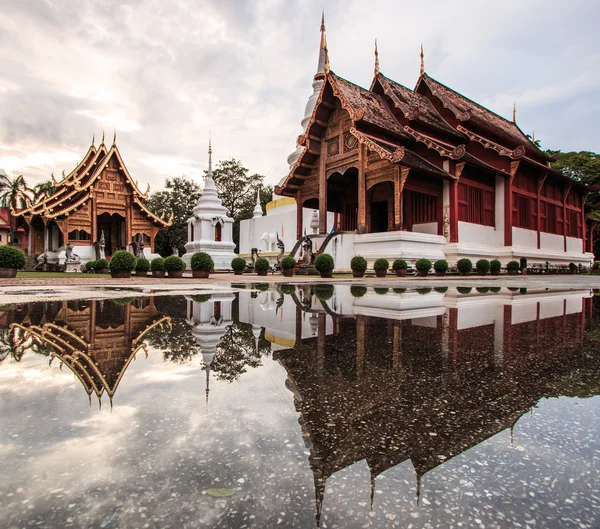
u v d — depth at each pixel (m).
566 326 3.91
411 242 20.52
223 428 1.37
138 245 27.95
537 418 1.53
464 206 23.30
